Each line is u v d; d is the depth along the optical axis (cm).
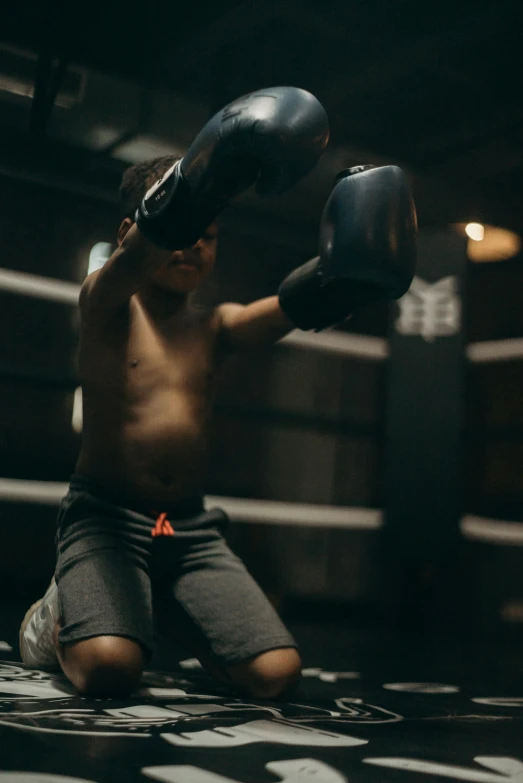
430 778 74
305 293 122
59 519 132
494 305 550
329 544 541
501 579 456
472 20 313
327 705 116
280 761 77
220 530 139
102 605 114
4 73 331
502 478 530
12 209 480
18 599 362
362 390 584
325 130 102
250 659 117
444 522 270
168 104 353
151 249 109
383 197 103
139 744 81
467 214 425
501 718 111
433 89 360
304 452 568
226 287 542
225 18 313
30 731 84
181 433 130
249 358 562
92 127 355
